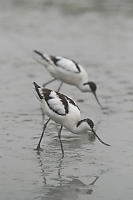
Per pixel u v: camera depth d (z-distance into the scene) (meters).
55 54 21.20
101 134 12.57
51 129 12.95
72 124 11.45
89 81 16.03
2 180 9.77
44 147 11.63
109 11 28.72
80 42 23.20
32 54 21.09
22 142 11.88
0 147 11.52
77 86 16.06
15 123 13.27
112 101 15.55
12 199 8.98
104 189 9.45
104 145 11.80
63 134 12.59
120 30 25.09
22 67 19.48
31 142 11.91
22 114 14.09
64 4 30.39
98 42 23.20
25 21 26.75
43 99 11.65
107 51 21.80
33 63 20.11
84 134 12.57
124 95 16.11
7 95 15.89
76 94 16.50
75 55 21.14
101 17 27.59
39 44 22.78
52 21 26.81
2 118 13.66
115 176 10.04
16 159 10.87
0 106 14.74
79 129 11.45
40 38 23.80
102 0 31.14
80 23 26.44
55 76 16.30
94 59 20.61
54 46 22.48
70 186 9.56
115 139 12.19
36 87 11.96
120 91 16.55
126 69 19.16
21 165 10.54
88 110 14.70
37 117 13.88
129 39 23.61
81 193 9.27
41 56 16.36
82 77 15.88
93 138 12.30
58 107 11.38
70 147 11.68
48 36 24.14
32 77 18.22
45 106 11.61
